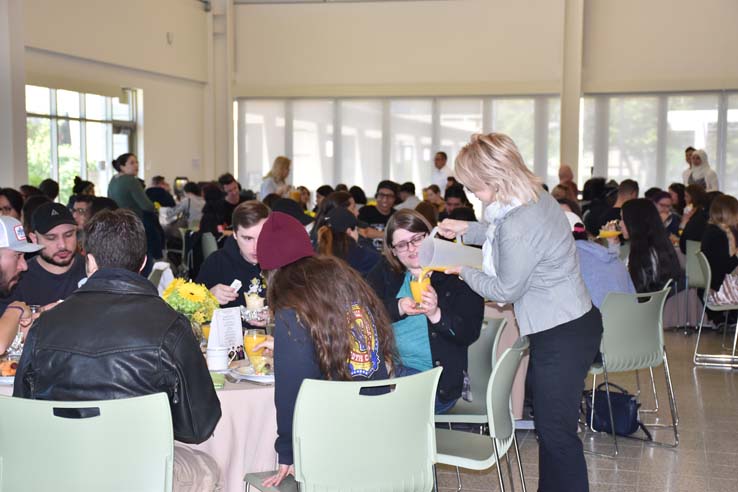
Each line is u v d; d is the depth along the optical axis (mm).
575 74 11812
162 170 11570
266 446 2477
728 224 5707
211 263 3602
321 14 12547
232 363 2779
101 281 2010
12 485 1944
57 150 9766
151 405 1913
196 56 12352
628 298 3887
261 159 13023
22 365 1984
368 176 12727
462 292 2926
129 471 1934
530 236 2584
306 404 2086
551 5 11750
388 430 2172
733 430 4344
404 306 2789
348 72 12539
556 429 2742
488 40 12016
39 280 3334
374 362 2219
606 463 3859
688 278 6438
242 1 12758
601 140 12047
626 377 5445
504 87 11992
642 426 4223
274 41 12734
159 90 11461
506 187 2605
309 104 12820
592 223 6980
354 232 4184
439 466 3805
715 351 6145
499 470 2625
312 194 12930
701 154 10219
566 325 2670
